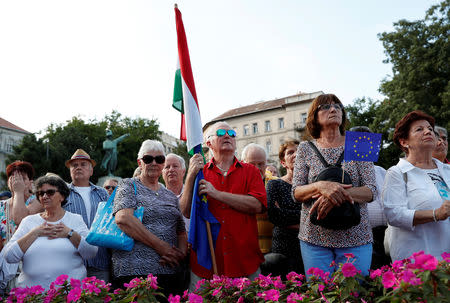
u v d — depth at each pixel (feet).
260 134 170.50
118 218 9.38
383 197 8.99
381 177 11.68
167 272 9.44
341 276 6.16
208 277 9.26
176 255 9.57
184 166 15.19
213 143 10.47
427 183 8.58
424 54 69.87
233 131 10.48
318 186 7.53
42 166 102.01
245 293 6.63
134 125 148.97
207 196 9.82
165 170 14.11
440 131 11.45
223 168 10.37
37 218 10.29
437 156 11.10
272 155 165.58
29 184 12.91
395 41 73.82
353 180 8.02
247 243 9.35
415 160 9.05
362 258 7.66
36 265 9.38
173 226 10.21
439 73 70.49
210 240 9.37
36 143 105.81
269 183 10.99
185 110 10.82
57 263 9.48
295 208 10.44
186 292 7.09
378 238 11.25
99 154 116.98
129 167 134.62
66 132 118.01
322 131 8.74
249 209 9.45
